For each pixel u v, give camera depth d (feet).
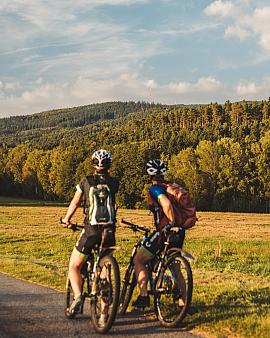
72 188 360.07
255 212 274.57
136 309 21.59
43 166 397.19
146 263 20.88
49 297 25.55
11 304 23.72
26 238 95.40
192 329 19.10
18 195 425.69
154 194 20.31
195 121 491.31
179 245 20.44
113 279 18.71
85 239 19.65
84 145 442.91
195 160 290.35
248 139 326.03
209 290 27.53
